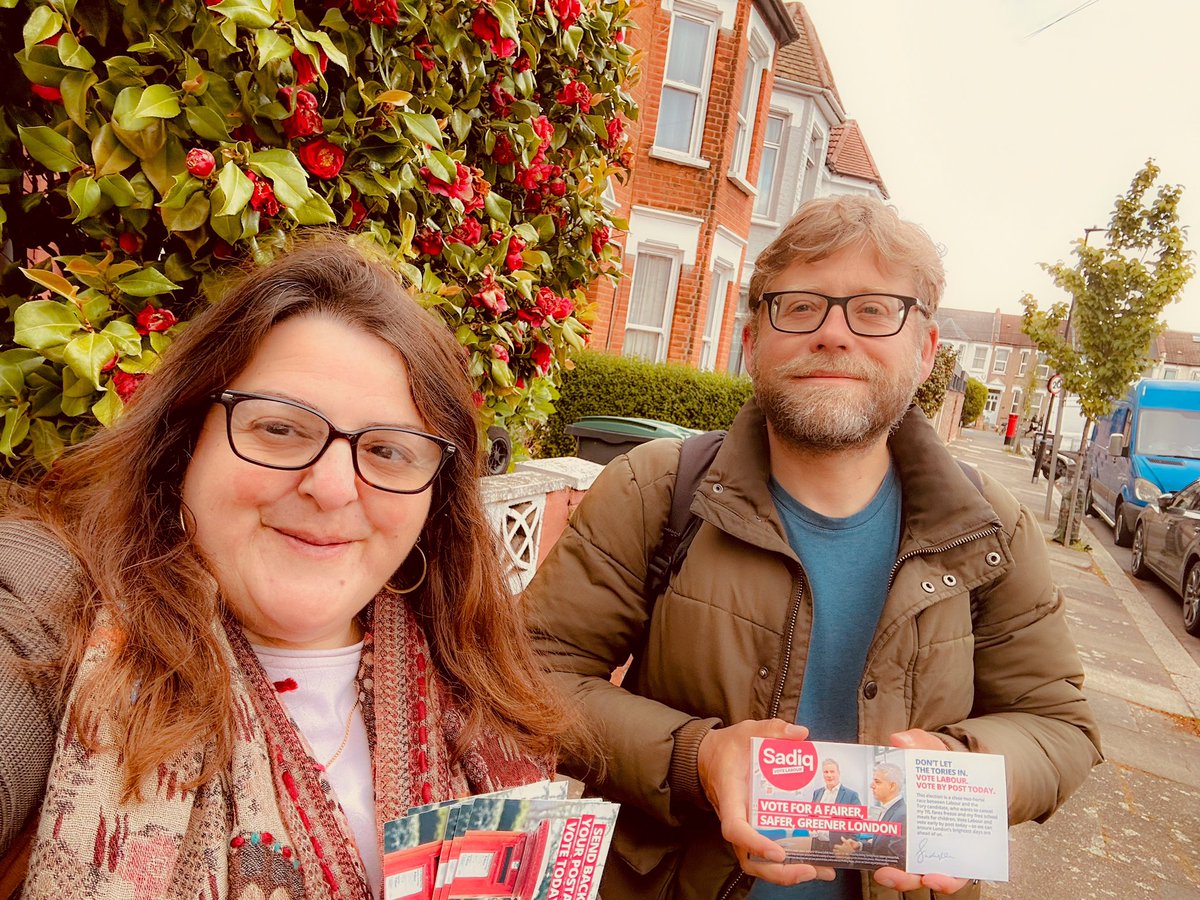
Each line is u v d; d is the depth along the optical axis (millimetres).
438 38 1875
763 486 1452
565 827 860
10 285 1558
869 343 1388
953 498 1423
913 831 1166
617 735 1353
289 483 852
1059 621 1544
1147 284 10023
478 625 1178
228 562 875
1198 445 11234
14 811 734
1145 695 5523
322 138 1632
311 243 1275
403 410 934
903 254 1385
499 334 2400
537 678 1266
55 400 1433
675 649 1451
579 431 5359
